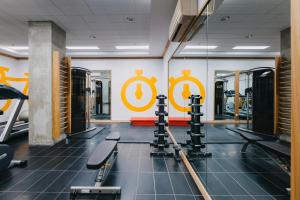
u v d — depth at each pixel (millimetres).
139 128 7387
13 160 3514
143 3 3969
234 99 3447
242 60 3061
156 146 4570
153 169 3361
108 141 3277
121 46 7398
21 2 3908
